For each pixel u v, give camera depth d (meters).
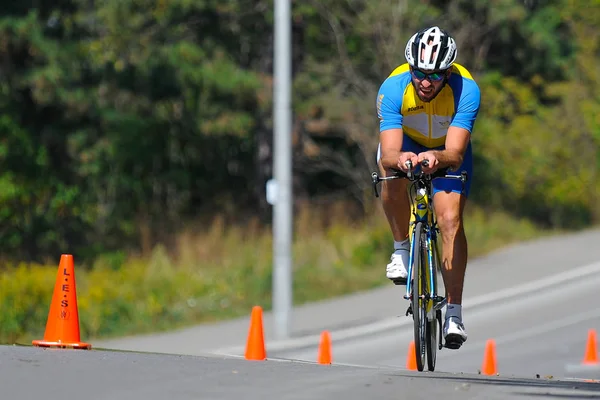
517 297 73.44
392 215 27.70
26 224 95.31
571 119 117.81
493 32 117.25
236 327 64.94
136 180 106.94
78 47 96.62
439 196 27.16
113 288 73.06
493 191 114.19
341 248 86.44
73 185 101.50
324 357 41.31
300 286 76.56
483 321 66.44
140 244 99.12
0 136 95.56
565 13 127.06
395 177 26.41
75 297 31.44
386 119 26.97
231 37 113.12
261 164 115.75
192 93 104.25
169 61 102.94
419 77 25.80
